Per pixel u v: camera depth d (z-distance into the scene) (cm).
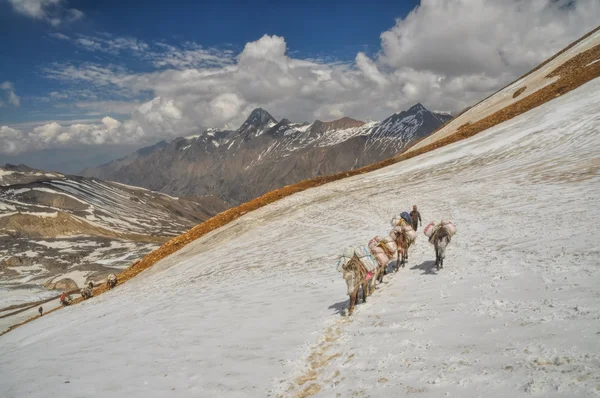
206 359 845
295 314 1079
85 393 787
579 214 1391
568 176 2116
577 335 532
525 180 2333
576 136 2995
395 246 1241
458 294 893
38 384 922
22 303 8319
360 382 590
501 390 458
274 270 1936
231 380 709
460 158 3738
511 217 1653
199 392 686
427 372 556
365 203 3083
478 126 5059
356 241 2052
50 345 1563
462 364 550
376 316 894
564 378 439
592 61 5466
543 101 4781
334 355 732
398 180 3669
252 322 1080
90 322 1948
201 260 2969
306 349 791
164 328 1241
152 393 720
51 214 18650
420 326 748
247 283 1803
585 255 924
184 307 1572
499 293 820
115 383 812
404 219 1481
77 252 13625
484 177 2778
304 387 635
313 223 2928
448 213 2092
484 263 1116
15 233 16738
